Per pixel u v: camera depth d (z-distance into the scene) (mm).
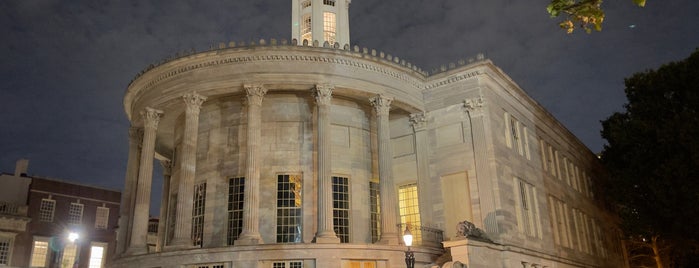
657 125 42812
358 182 37875
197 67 36219
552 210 46000
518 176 40344
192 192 34281
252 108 34781
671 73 43438
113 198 64500
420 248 34500
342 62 36312
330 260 31156
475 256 29922
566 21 9086
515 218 37656
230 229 35750
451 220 37312
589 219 56781
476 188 36875
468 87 38906
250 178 33312
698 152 38406
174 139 41844
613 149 50094
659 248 52500
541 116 49469
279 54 35562
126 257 34188
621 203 47969
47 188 59094
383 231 34844
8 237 54812
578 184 56562
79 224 60625
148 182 36469
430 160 39344
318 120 35156
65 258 58500
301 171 36531
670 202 40562
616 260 61719
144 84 39125
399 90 38531
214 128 38312
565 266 44688
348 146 38250
